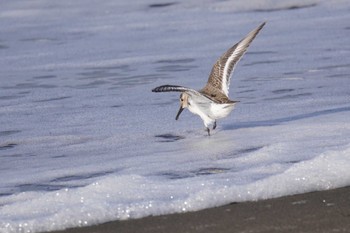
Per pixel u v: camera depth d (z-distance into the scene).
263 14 29.22
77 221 9.02
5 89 18.83
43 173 11.53
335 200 9.49
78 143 13.49
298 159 11.24
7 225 8.90
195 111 13.06
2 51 24.81
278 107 15.31
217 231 8.66
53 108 16.47
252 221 8.91
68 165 11.97
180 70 20.20
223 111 12.78
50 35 27.55
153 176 10.84
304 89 16.98
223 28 26.84
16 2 35.44
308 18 27.69
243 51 12.98
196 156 11.95
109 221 9.05
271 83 17.88
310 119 13.98
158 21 29.22
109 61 22.19
